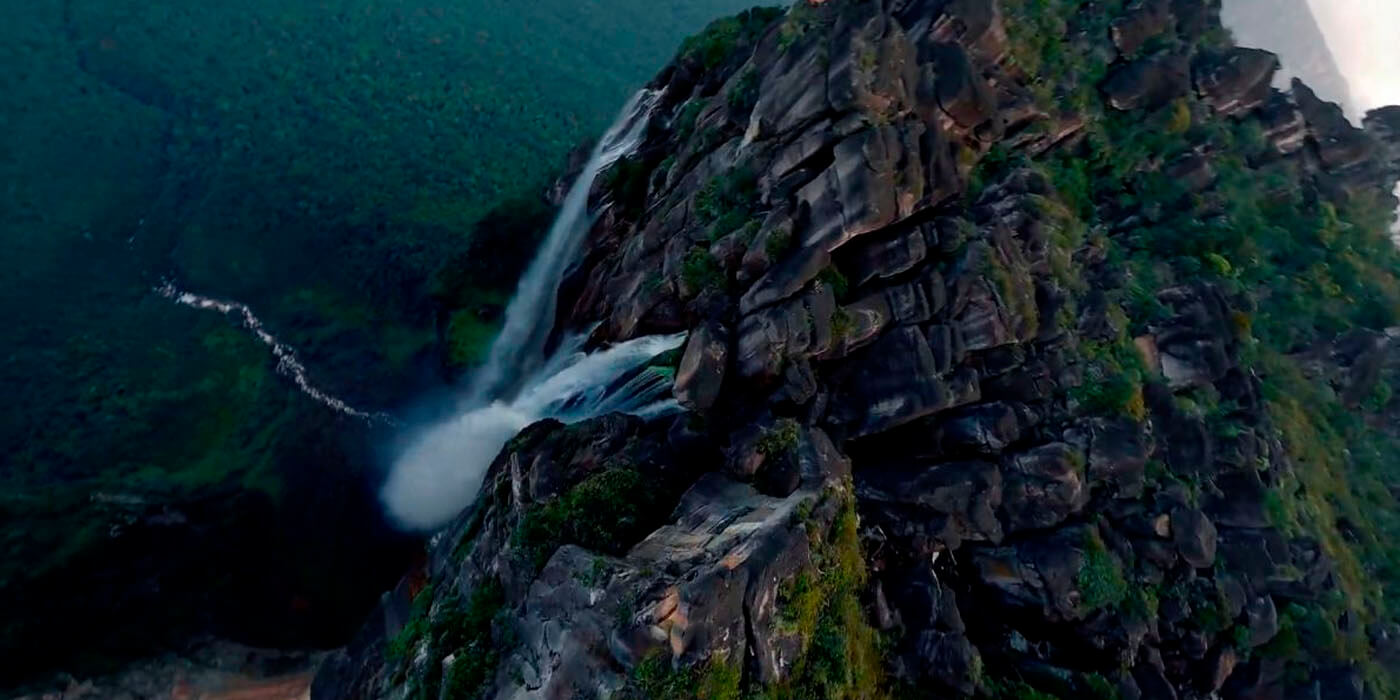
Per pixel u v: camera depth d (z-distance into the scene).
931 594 28.62
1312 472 36.22
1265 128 45.25
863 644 26.62
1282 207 44.06
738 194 35.69
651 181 46.72
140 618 39.38
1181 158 41.06
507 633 28.34
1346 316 42.38
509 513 33.94
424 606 35.09
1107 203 40.00
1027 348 32.91
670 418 34.59
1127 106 40.66
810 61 33.22
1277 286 40.56
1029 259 34.00
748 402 32.56
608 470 31.48
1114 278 36.44
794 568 25.05
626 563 26.09
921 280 31.81
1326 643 31.25
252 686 39.22
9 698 35.19
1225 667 30.41
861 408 31.70
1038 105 36.94
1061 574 29.41
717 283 34.41
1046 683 28.31
